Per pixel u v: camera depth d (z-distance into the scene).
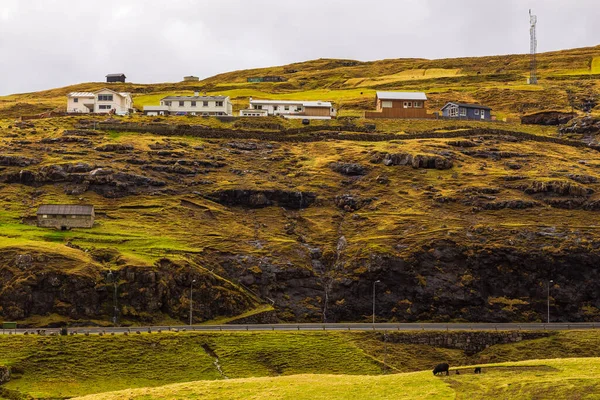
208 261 188.12
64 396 124.62
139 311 169.75
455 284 187.00
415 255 191.12
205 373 136.25
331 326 165.25
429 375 105.69
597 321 183.50
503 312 183.38
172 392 100.56
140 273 172.50
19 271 168.25
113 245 187.38
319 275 192.88
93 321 165.12
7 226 194.38
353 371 141.25
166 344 144.75
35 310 165.00
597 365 108.38
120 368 136.00
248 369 139.00
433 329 161.38
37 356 136.00
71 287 167.62
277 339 151.00
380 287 185.38
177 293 175.00
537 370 106.50
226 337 149.88
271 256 194.38
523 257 192.00
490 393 96.06
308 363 142.62
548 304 184.25
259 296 185.25
